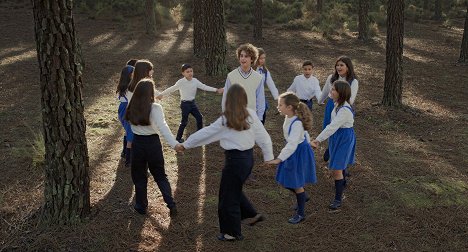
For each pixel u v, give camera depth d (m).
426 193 5.45
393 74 9.53
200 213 4.92
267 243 4.35
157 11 25.31
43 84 4.14
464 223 4.73
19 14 26.11
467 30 16.02
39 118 8.52
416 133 8.15
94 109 9.27
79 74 4.27
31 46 18.06
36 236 4.32
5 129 7.80
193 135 4.12
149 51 17.58
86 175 4.56
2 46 17.88
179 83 7.01
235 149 4.02
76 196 4.49
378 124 8.66
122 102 5.99
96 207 4.93
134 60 6.29
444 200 5.27
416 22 30.88
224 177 4.12
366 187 5.62
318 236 4.49
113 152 6.82
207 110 9.43
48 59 4.04
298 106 4.46
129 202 5.13
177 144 4.28
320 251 4.23
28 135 7.49
